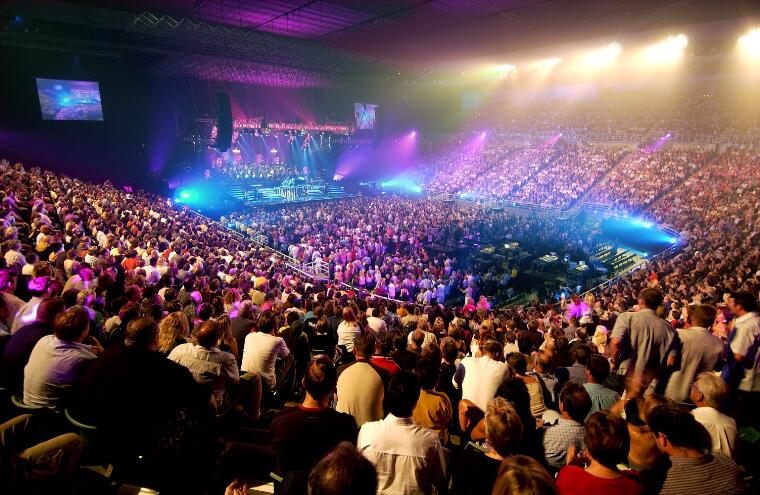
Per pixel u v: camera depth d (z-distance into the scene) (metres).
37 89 27.41
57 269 8.29
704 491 2.67
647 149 37.75
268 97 43.34
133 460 3.29
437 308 10.20
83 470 3.33
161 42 26.62
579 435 3.39
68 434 2.93
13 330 4.92
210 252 15.08
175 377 3.41
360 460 1.73
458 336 7.42
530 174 42.34
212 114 36.41
